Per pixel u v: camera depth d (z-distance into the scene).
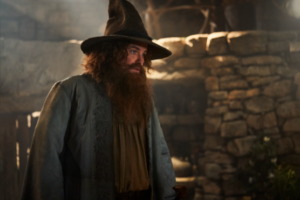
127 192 1.35
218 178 4.91
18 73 5.22
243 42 4.85
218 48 5.00
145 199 1.40
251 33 4.80
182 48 5.19
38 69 5.32
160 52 1.68
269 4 5.68
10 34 6.20
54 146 1.25
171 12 6.77
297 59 4.91
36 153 1.23
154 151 1.52
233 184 4.78
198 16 6.73
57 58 5.42
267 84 4.89
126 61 1.42
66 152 1.33
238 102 4.93
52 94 1.33
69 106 1.33
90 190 1.26
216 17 5.60
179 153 5.95
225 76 5.01
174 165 5.37
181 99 6.00
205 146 5.16
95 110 1.33
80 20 6.40
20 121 5.29
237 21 5.45
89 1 6.42
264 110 4.82
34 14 6.27
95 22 6.43
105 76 1.38
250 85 4.97
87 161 1.28
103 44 1.43
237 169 4.83
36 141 1.25
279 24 5.70
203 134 5.94
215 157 4.98
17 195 5.19
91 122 1.31
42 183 1.19
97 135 1.31
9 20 6.23
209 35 5.10
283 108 4.75
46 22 6.33
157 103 6.10
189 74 5.16
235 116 4.91
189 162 5.71
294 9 5.67
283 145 4.71
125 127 1.39
